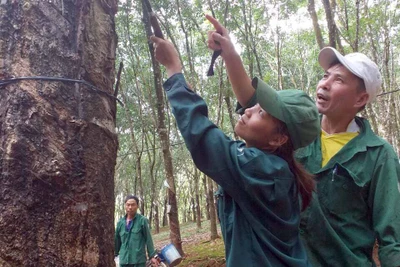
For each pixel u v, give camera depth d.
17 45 1.40
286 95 1.39
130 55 13.03
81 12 1.54
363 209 1.76
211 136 1.30
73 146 1.41
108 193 1.54
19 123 1.34
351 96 1.80
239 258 1.28
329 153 1.84
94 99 1.52
